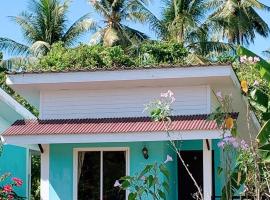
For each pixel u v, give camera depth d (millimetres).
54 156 16781
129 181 12453
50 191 16688
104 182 16516
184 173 17828
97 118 16906
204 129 15047
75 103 17266
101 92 17172
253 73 14156
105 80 16391
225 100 11789
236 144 11008
